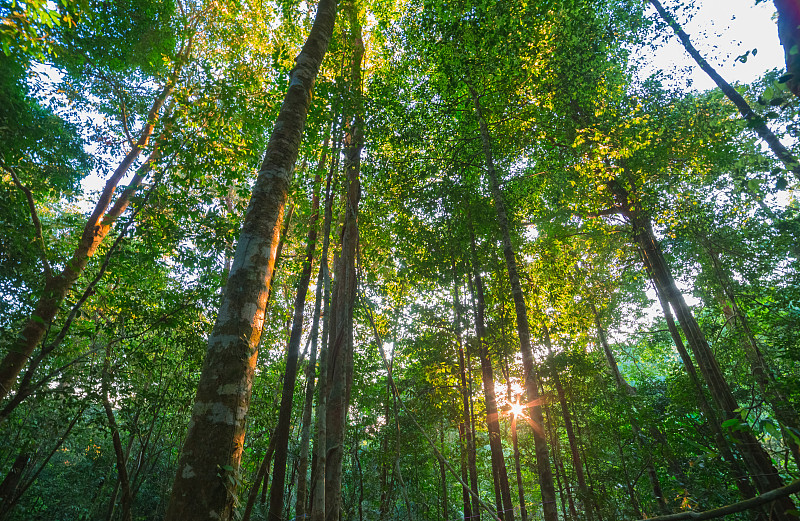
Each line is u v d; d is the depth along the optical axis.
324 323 5.71
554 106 10.34
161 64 8.54
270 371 11.59
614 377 13.96
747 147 9.63
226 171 7.18
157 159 7.25
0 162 7.21
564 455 11.57
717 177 10.78
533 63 9.39
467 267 10.28
